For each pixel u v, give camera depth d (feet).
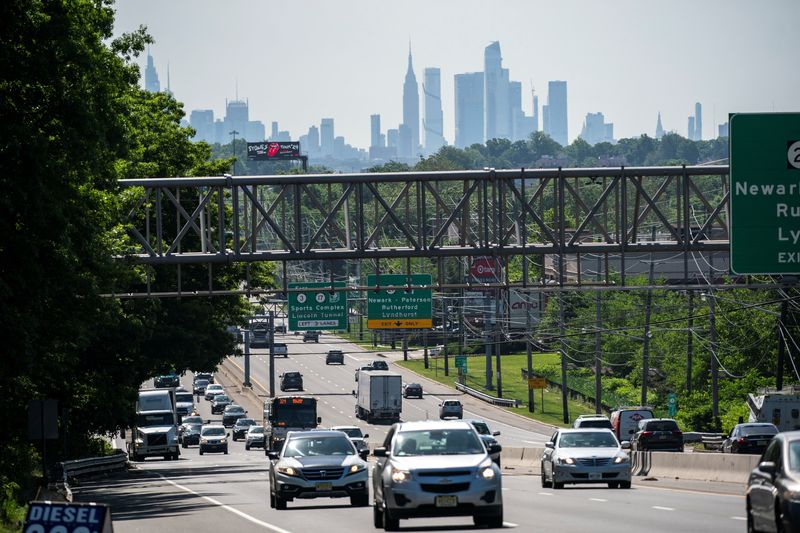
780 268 252.83
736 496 246.68
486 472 171.42
